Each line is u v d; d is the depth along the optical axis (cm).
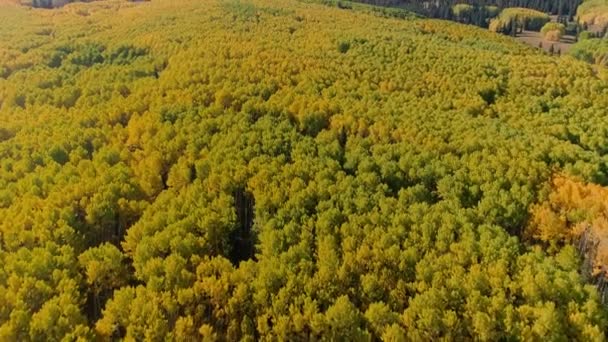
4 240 6938
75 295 6053
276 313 5959
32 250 6731
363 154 9012
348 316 5788
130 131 9638
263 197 7594
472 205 8231
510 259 6725
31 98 11612
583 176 8856
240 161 8488
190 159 8662
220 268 6494
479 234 7212
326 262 6475
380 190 8094
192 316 5997
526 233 7894
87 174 8288
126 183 8056
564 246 7531
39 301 6019
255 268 6494
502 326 5969
